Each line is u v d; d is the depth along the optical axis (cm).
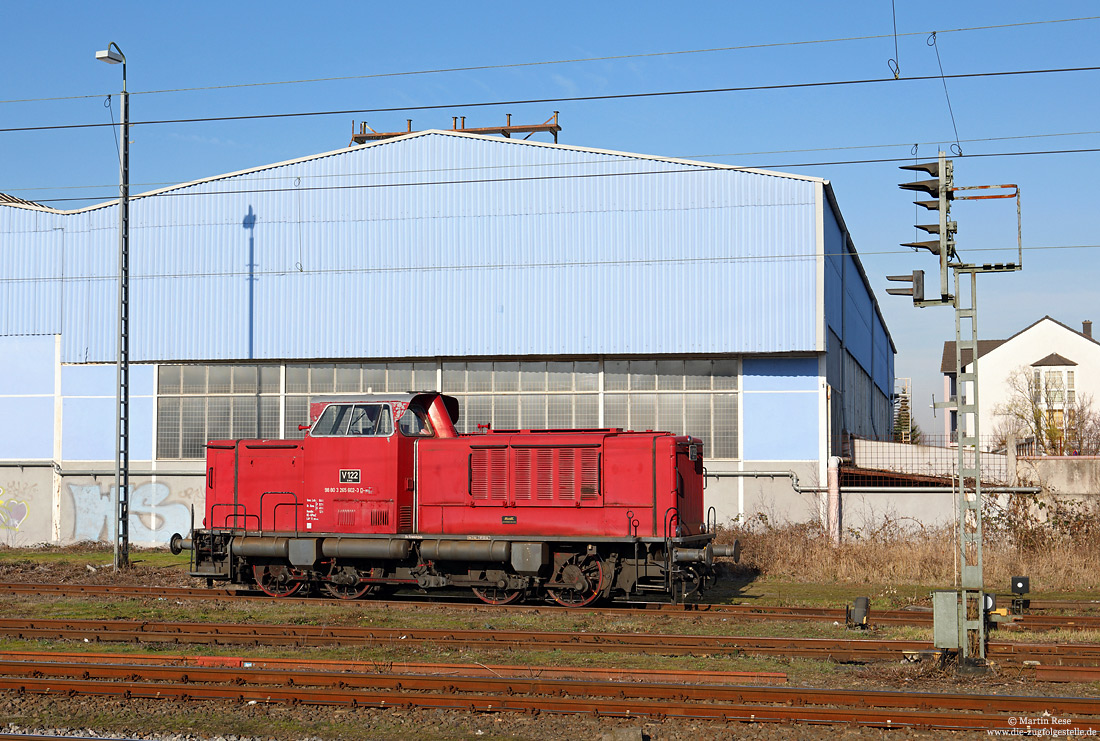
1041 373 6397
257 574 1884
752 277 2638
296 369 2923
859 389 3903
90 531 2977
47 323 3052
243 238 2942
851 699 978
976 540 1158
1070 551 2191
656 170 2716
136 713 982
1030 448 3019
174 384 2975
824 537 2391
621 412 2738
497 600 1753
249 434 2923
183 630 1421
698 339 2655
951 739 890
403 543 1773
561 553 1752
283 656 1235
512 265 2778
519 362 2808
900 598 1856
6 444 3039
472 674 1120
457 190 2825
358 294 2862
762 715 943
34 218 3092
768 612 1631
